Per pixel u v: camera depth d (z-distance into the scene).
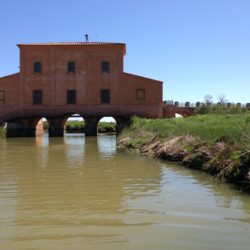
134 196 11.68
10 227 8.56
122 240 7.61
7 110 56.59
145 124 35.50
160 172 16.48
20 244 7.43
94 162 20.73
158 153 22.33
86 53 56.69
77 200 11.23
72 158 23.14
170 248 7.13
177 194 11.83
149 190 12.56
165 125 28.53
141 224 8.70
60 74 56.78
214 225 8.52
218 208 10.00
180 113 56.72
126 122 55.62
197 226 8.46
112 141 42.56
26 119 55.69
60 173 16.59
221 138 17.12
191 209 9.95
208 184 13.34
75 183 14.05
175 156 20.16
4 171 17.36
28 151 28.86
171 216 9.32
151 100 55.94
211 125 21.31
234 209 9.86
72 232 8.16
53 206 10.52
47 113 56.34
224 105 53.66
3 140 44.97
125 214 9.59
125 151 27.91
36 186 13.51
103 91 56.59
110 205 10.57
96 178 15.12
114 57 56.53
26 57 56.75
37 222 8.96
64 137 53.41
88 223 8.84
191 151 18.70
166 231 8.14
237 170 12.90
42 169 17.97
